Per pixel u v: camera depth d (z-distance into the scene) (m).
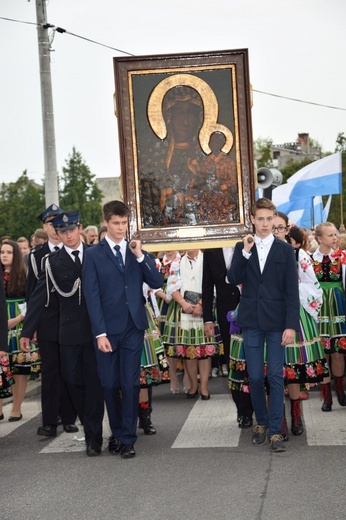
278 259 7.15
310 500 5.53
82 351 7.36
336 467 6.34
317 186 16.31
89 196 47.41
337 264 9.13
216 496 5.73
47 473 6.62
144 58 7.98
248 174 8.00
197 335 10.01
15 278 9.08
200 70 8.00
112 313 7.04
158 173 8.04
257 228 7.22
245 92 7.98
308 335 7.62
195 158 8.03
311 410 8.88
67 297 7.40
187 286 10.03
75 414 8.45
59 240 8.33
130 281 7.09
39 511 5.60
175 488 5.98
